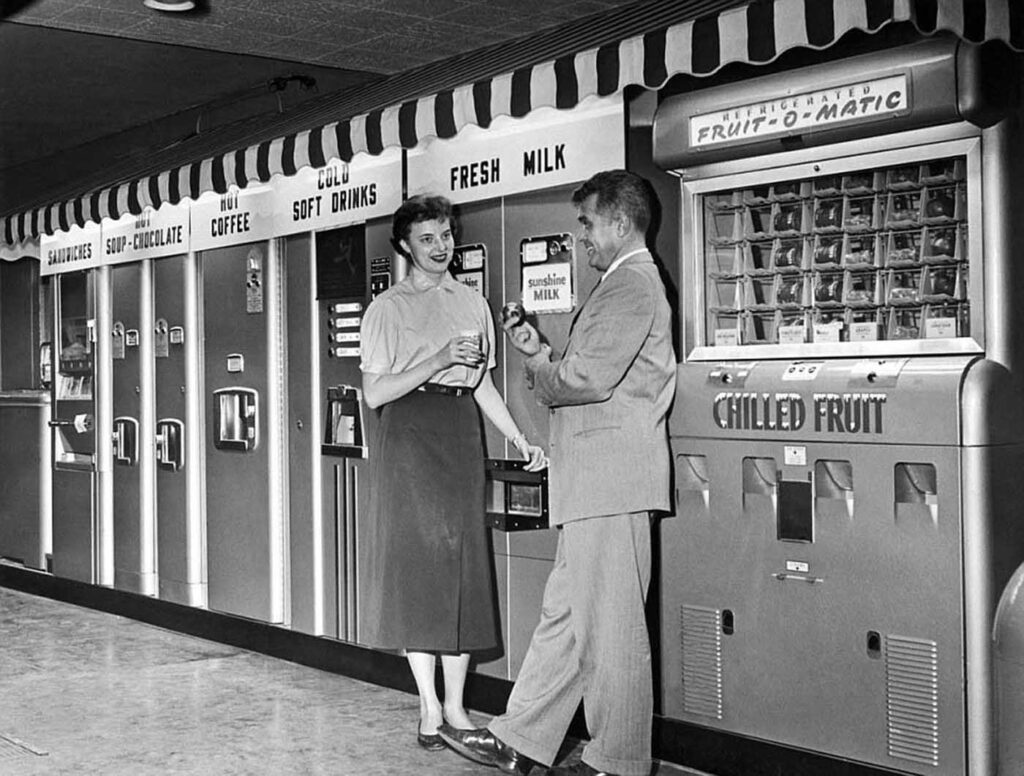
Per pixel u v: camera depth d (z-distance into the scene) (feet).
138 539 22.90
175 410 21.84
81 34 19.13
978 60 11.03
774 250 13.11
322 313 18.34
